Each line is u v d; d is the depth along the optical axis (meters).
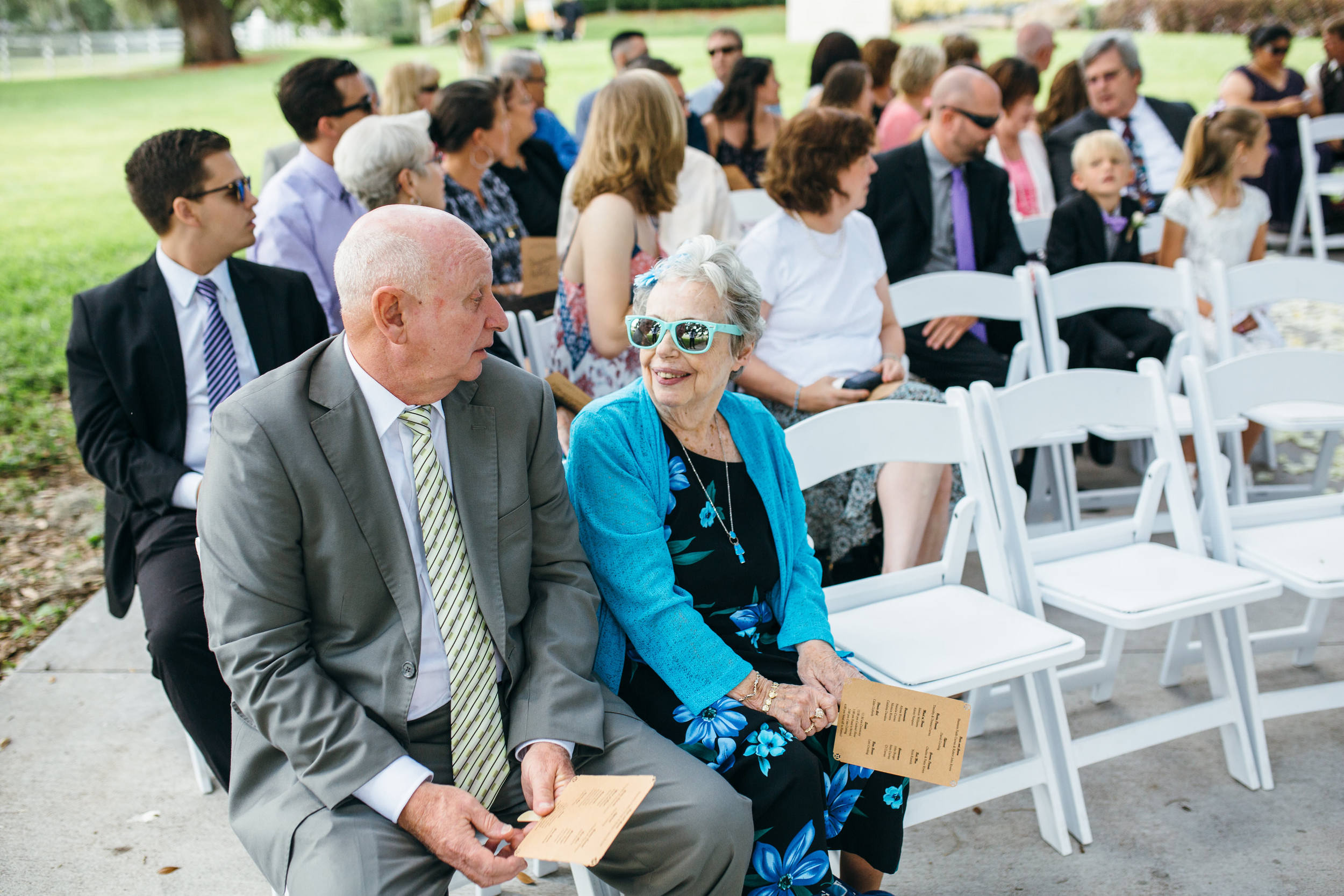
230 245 2.67
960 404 2.61
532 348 3.26
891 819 2.03
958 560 2.65
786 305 3.34
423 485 1.87
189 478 2.61
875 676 2.19
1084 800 2.59
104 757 2.89
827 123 3.13
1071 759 2.49
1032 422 2.74
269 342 2.80
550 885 2.41
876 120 7.04
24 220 11.55
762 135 5.90
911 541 2.92
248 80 21.86
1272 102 7.99
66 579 4.08
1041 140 5.79
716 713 2.00
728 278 2.09
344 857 1.66
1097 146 4.38
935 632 2.37
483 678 1.91
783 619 2.24
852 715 2.00
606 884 2.06
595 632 2.01
